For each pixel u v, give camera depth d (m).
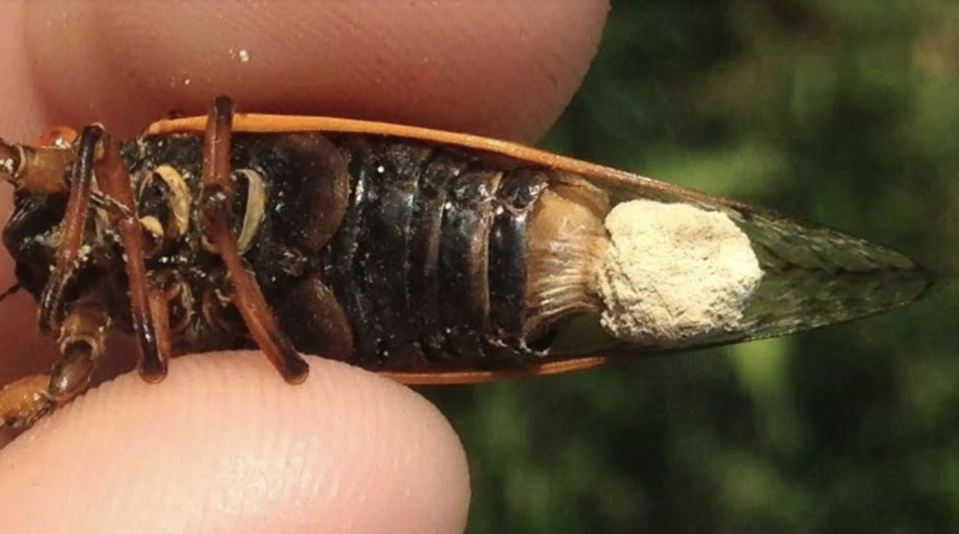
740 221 0.06
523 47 0.08
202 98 0.08
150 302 0.06
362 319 0.06
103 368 0.08
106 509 0.06
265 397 0.06
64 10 0.08
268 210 0.06
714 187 0.10
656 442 0.10
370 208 0.06
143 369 0.06
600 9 0.08
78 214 0.06
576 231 0.06
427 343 0.06
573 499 0.10
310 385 0.06
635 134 0.11
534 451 0.10
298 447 0.06
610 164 0.11
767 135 0.11
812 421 0.10
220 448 0.06
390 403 0.06
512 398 0.10
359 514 0.06
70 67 0.08
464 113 0.08
